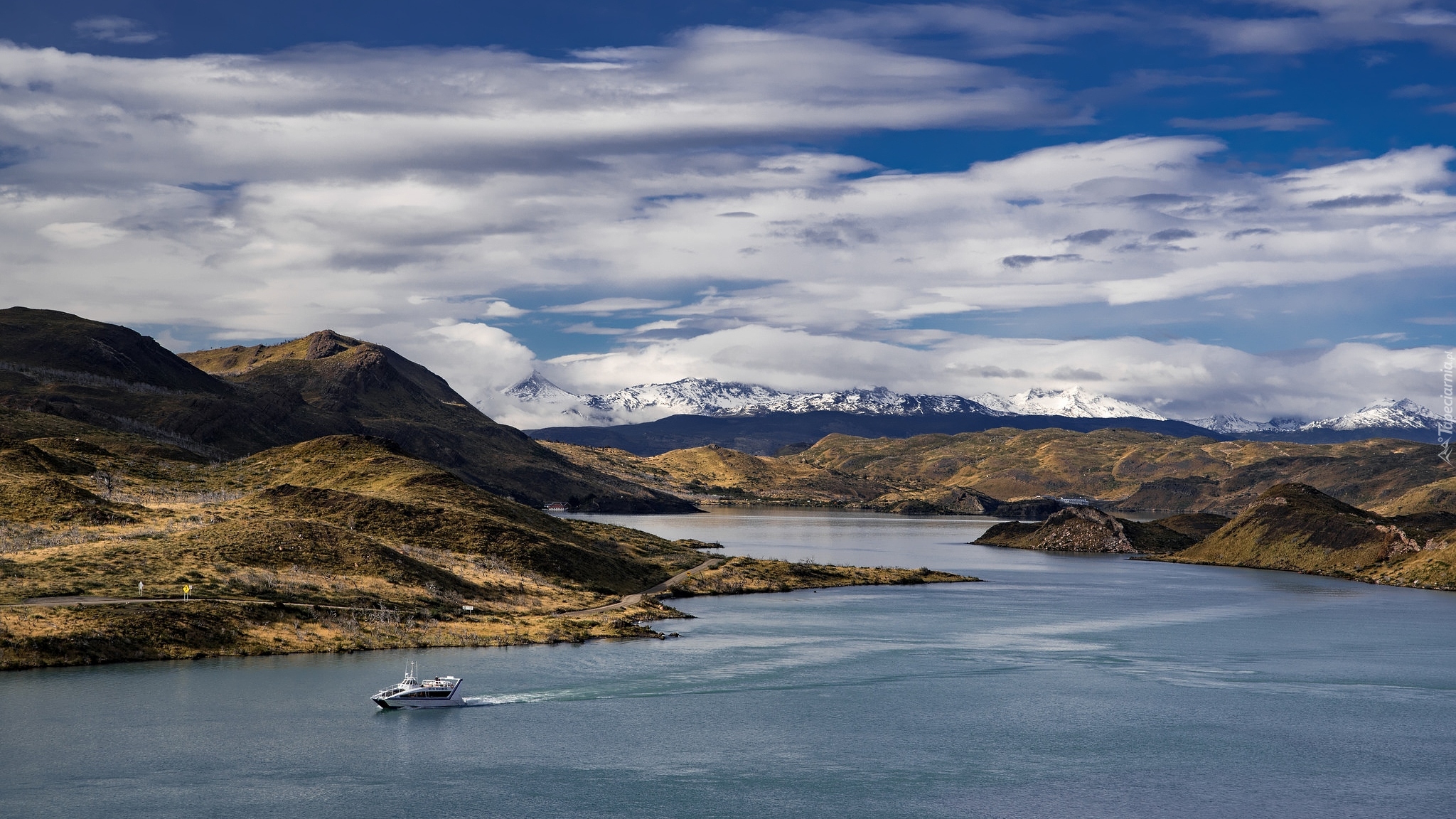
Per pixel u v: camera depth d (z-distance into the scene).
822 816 91.44
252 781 95.62
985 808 94.19
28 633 130.38
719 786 97.88
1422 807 95.88
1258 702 130.50
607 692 127.88
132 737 105.25
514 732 111.88
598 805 92.69
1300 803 96.69
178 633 138.75
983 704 127.44
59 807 88.62
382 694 117.12
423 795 93.94
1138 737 114.69
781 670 142.75
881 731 115.50
